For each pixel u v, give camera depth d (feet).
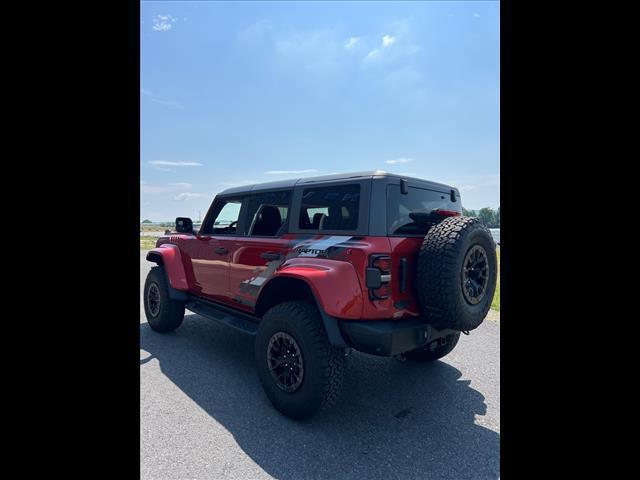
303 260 10.14
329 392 9.11
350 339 9.05
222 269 13.75
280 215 12.27
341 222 10.05
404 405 10.59
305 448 8.45
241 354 14.55
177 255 16.30
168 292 16.40
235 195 14.19
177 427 9.21
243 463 7.86
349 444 8.63
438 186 11.75
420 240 9.90
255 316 12.54
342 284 8.93
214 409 10.16
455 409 10.37
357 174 10.02
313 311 9.64
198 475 7.43
